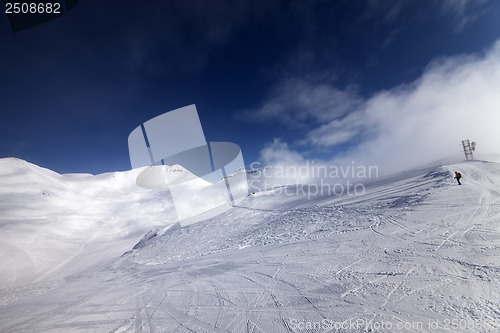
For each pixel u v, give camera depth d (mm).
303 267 8719
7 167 79375
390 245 9000
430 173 27984
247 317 5809
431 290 5340
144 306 7961
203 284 9266
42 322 8180
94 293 11562
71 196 72438
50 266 34719
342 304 5539
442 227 9719
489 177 18375
